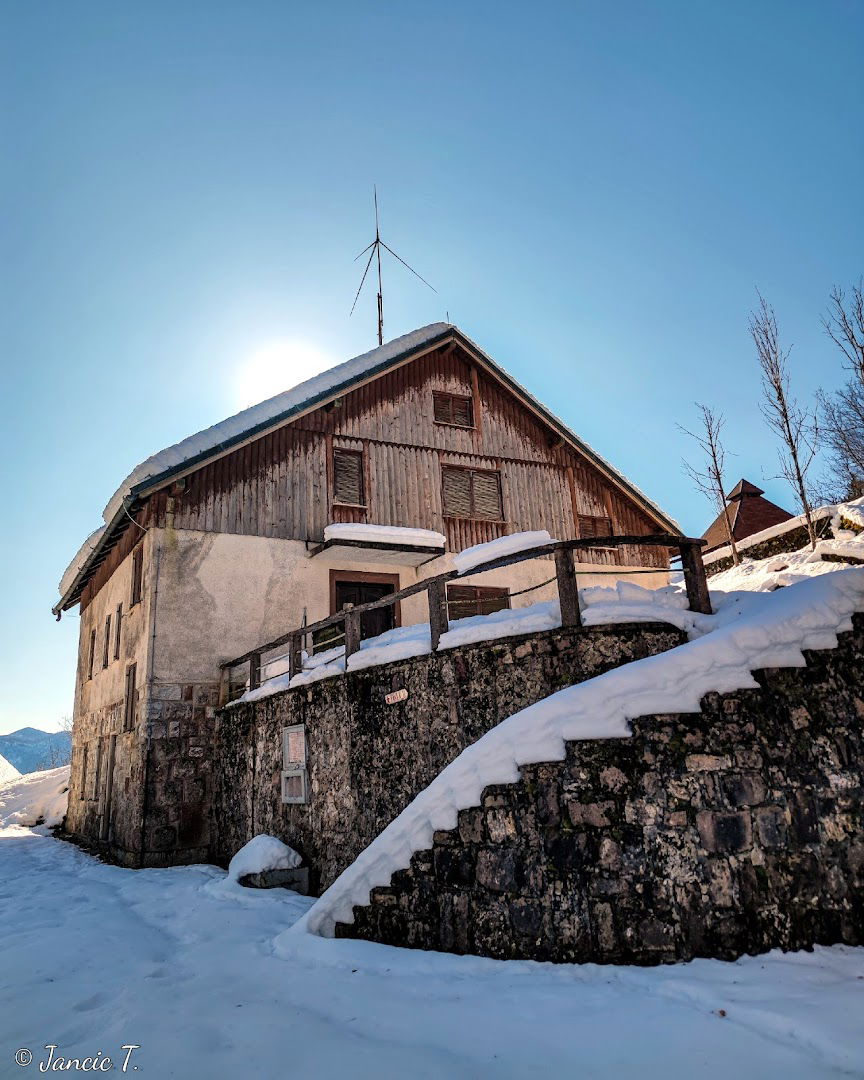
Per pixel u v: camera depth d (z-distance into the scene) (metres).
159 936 6.68
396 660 7.79
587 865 5.04
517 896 5.20
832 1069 3.31
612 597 6.82
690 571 6.70
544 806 5.28
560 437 17.58
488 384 17.52
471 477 16.50
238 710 11.51
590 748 5.30
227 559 13.32
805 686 5.74
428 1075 3.47
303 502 14.40
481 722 6.87
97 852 13.77
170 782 11.92
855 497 19.88
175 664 12.42
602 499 18.11
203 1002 4.64
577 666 6.37
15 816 21.39
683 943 4.80
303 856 8.89
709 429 16.14
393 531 13.93
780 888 5.09
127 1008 4.54
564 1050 3.67
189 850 11.78
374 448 15.48
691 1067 3.41
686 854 5.02
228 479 13.73
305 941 5.88
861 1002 3.93
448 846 5.66
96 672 17.45
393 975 5.04
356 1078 3.47
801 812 5.35
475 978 4.83
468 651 7.08
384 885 5.95
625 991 4.37
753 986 4.27
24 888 9.62
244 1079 3.51
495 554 8.82
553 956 4.95
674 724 5.35
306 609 13.88
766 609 6.11
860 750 5.70
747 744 5.41
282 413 14.11
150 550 12.84
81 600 21.17
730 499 24.92
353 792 8.12
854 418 17.00
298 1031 4.10
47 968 5.52
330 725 8.69
